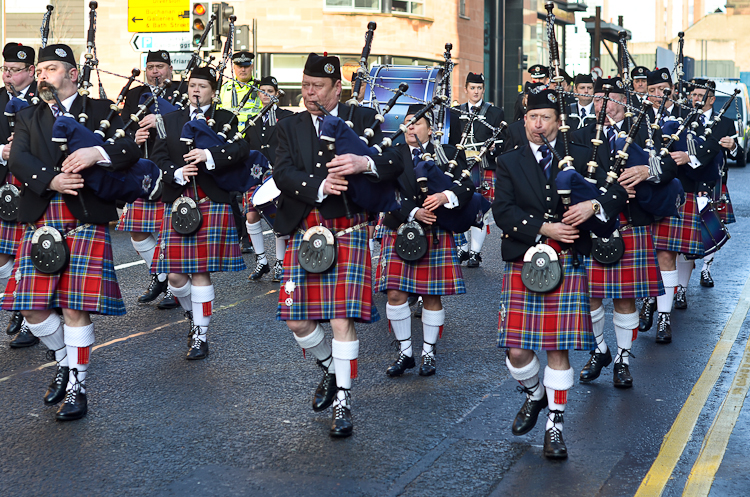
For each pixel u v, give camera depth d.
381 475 3.82
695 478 3.79
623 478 3.80
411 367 5.43
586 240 4.05
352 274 4.30
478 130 9.12
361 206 4.24
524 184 4.02
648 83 7.05
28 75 5.89
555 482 3.76
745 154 24.31
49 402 4.73
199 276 5.65
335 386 4.50
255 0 23.12
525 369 4.09
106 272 4.65
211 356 5.71
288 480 3.78
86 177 4.43
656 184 5.10
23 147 4.48
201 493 3.65
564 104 4.04
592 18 33.41
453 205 5.14
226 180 5.67
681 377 5.31
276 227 4.37
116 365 5.49
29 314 4.60
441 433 4.34
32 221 4.55
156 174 4.89
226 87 9.47
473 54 28.64
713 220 7.23
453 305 7.31
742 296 7.68
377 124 4.33
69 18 22.17
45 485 3.73
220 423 4.47
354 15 23.98
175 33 13.21
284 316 4.29
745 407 4.74
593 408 4.74
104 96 5.57
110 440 4.24
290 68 23.66
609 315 7.04
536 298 4.04
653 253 5.20
